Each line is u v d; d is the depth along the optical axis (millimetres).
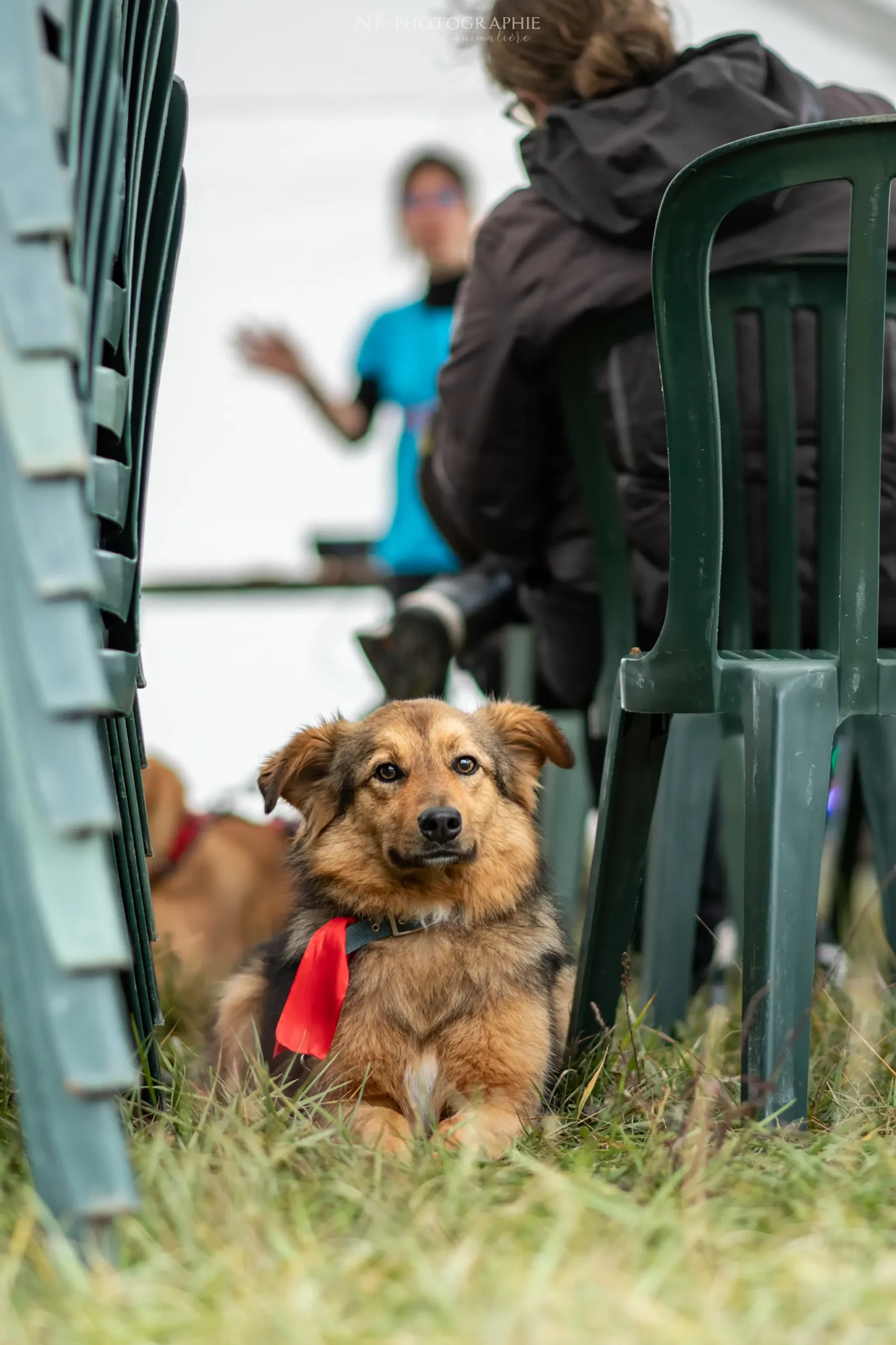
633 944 6832
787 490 4730
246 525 15734
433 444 6184
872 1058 4168
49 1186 2500
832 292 4695
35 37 2590
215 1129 3316
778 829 3693
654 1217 2787
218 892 8367
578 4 5371
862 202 3672
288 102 13844
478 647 7012
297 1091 4109
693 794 5281
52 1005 2484
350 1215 2934
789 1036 3611
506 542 5840
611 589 5398
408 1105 4441
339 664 15070
